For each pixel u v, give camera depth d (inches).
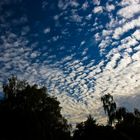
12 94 2851.9
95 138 2256.4
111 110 3272.6
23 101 2819.9
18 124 2517.2
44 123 2637.8
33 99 2861.7
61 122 2869.1
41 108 2869.1
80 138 2303.2
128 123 3041.3
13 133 2497.5
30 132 2513.5
